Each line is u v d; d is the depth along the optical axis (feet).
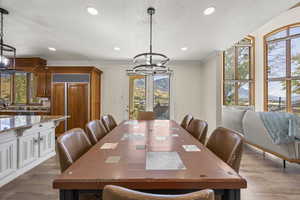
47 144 9.78
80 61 16.66
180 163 3.32
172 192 2.79
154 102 16.97
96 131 6.52
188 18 8.06
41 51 13.62
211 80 14.17
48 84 15.40
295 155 7.76
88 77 14.19
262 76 16.01
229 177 2.69
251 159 9.64
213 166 3.17
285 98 15.14
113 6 7.16
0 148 6.66
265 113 9.20
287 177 7.44
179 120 16.75
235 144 3.70
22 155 7.82
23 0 6.83
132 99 16.83
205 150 4.23
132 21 8.46
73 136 4.22
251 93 16.65
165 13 7.63
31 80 15.52
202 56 14.87
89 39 11.03
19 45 12.23
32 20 8.50
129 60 16.44
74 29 9.51
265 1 6.64
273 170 8.15
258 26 8.87
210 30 9.40
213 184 2.60
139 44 11.85
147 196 1.64
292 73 14.71
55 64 16.53
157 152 4.05
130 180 2.61
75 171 2.92
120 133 6.34
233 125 12.51
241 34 9.89
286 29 14.78
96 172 2.88
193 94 16.76
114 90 16.81
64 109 14.08
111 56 15.05
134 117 16.79
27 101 15.55
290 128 7.75
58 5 7.16
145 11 7.51
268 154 10.50
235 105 16.28
